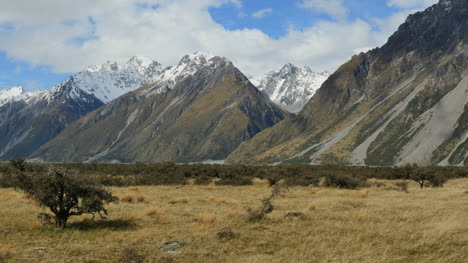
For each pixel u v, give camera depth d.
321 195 36.91
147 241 16.61
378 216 22.06
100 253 14.62
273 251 14.95
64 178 19.70
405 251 14.69
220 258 13.80
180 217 22.48
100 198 20.97
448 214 22.05
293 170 75.25
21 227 19.19
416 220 20.84
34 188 20.00
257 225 20.08
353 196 35.81
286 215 22.98
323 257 13.87
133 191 41.53
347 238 16.50
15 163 53.62
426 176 50.50
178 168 79.12
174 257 13.97
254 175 73.94
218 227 19.56
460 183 58.81
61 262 13.27
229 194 38.88
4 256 13.75
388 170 75.81
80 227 19.62
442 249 14.61
